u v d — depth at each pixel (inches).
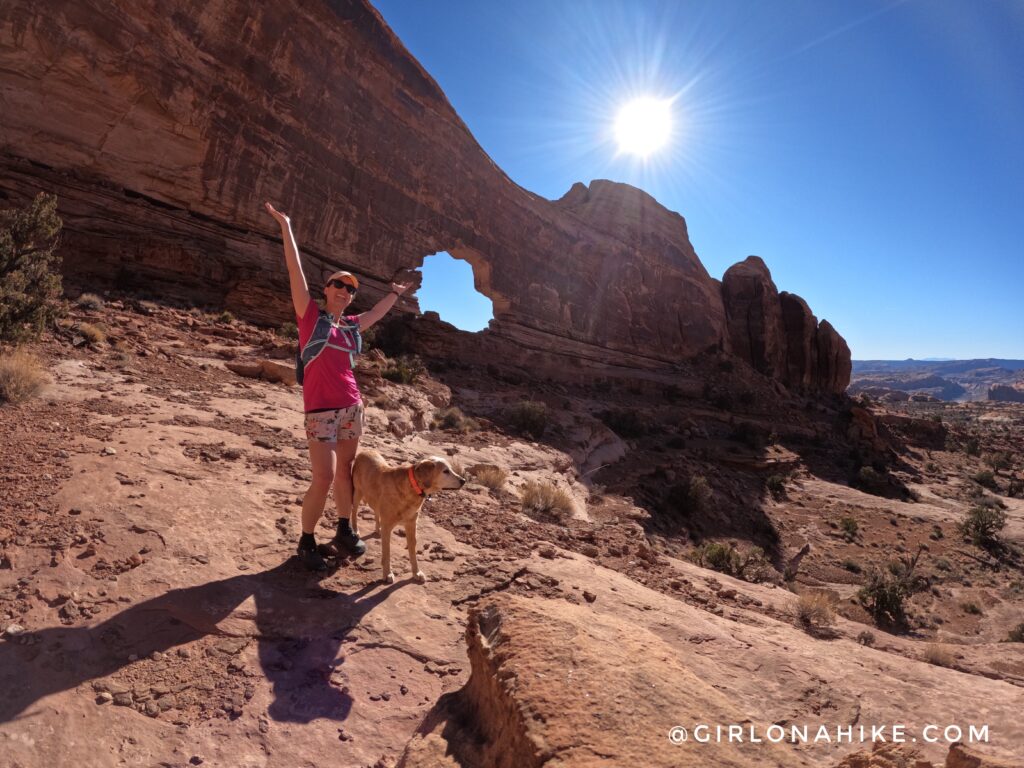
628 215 3122.5
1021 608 1184.2
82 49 1071.0
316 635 140.6
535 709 87.4
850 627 265.1
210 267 1230.9
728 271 3779.5
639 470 1465.3
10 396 295.9
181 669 121.2
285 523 200.4
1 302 436.5
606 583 205.5
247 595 150.6
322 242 1636.3
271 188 1465.3
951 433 4025.6
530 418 1240.8
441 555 205.2
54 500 179.6
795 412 3083.2
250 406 433.7
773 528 1515.7
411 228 1963.6
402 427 654.5
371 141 1797.5
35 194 1005.2
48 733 99.7
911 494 2213.3
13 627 121.9
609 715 86.2
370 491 179.3
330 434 168.7
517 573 197.5
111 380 417.7
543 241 2586.1
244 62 1378.0
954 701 159.9
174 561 158.7
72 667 115.7
